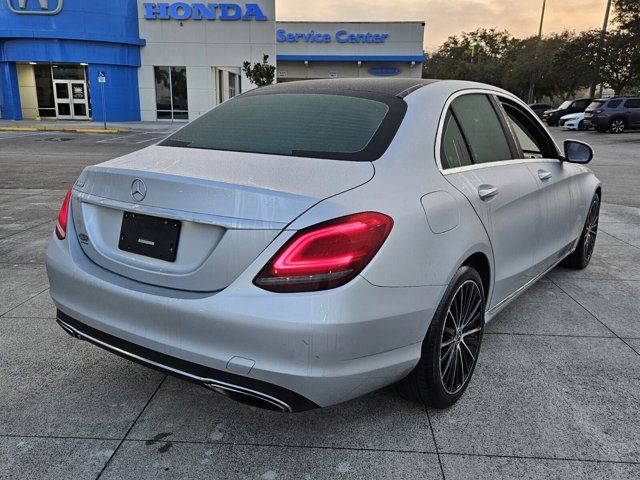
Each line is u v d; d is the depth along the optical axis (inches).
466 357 110.8
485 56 3260.3
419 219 88.8
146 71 1216.2
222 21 1200.8
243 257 79.8
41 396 109.9
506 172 125.6
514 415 105.3
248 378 80.3
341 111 106.4
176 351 84.7
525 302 164.6
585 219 183.9
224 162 93.7
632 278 188.4
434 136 104.0
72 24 1117.7
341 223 79.0
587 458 93.3
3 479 86.0
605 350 133.0
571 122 1218.6
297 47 1708.9
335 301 77.5
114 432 98.9
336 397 82.7
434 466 90.9
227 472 89.0
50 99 1209.4
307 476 88.3
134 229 91.7
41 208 292.2
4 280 177.0
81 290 96.0
